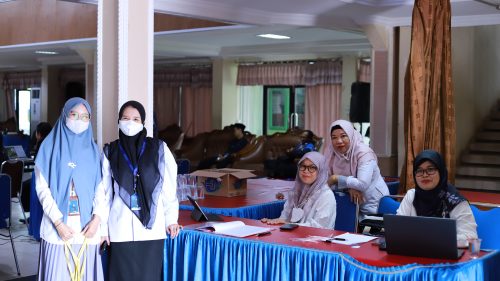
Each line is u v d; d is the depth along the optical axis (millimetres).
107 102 4090
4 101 19891
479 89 10453
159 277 3406
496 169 9344
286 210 4309
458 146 9711
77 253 3227
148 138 3387
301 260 3143
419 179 3471
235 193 5168
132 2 4047
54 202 3191
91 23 10055
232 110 14281
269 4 6883
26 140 13023
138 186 3289
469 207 3402
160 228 3357
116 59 4078
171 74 16078
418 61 4930
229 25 8539
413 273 2803
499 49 11555
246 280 3328
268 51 12227
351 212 4473
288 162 9305
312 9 7172
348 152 4762
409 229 2979
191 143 12773
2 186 5277
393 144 8352
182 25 9016
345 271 3000
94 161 3275
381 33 7984
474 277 2877
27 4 11156
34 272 5395
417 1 4934
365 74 12383
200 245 3510
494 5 6512
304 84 13336
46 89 16672
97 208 3260
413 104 4945
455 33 9555
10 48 11836
